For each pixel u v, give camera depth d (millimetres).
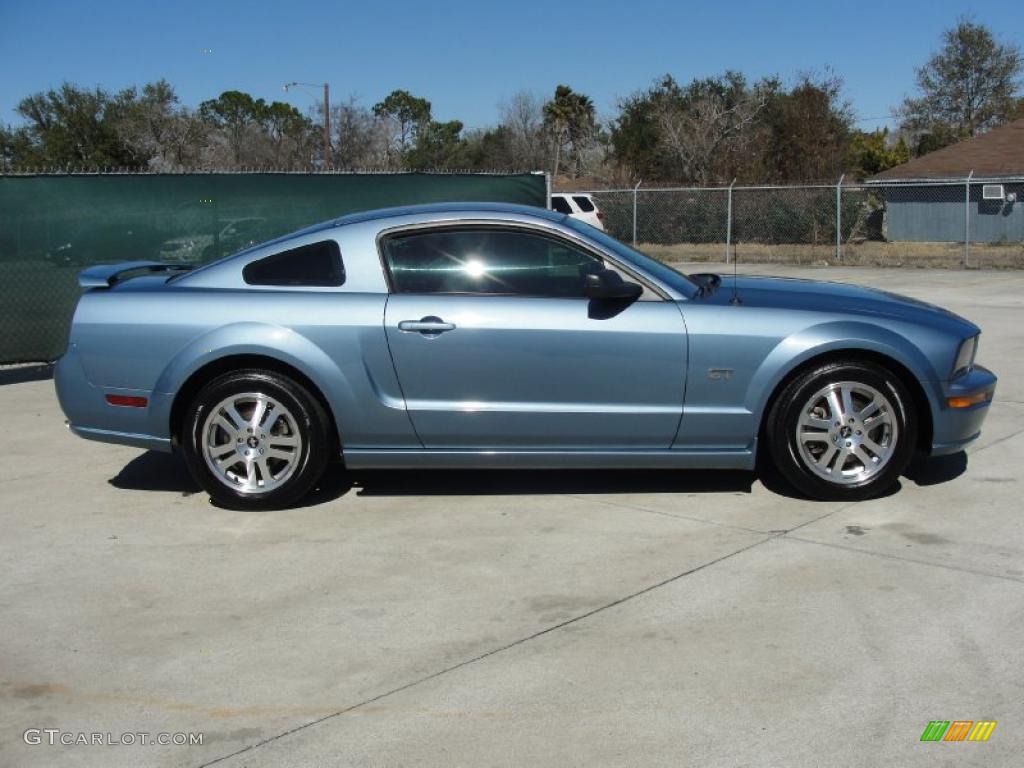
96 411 5707
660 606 4324
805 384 5449
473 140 60531
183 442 5695
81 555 5070
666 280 5582
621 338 5398
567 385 5445
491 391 5473
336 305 5500
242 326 5500
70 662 3949
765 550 4926
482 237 5605
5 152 37406
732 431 5488
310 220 10508
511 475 6305
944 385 5488
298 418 5574
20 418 8141
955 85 52438
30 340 9508
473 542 5148
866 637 3988
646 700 3566
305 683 3750
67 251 9594
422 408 5496
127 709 3602
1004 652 3838
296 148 46719
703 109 40344
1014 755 3186
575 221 5902
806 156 36906
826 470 5562
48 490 6172
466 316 5438
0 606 4477
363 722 3475
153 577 4777
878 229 33844
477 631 4141
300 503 5828
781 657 3848
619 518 5457
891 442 5516
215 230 10156
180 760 3277
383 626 4207
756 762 3182
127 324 5602
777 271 22797
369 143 49031
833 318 5445
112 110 37594
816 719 3414
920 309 5781
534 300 5480
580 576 4676
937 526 5215
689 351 5398
